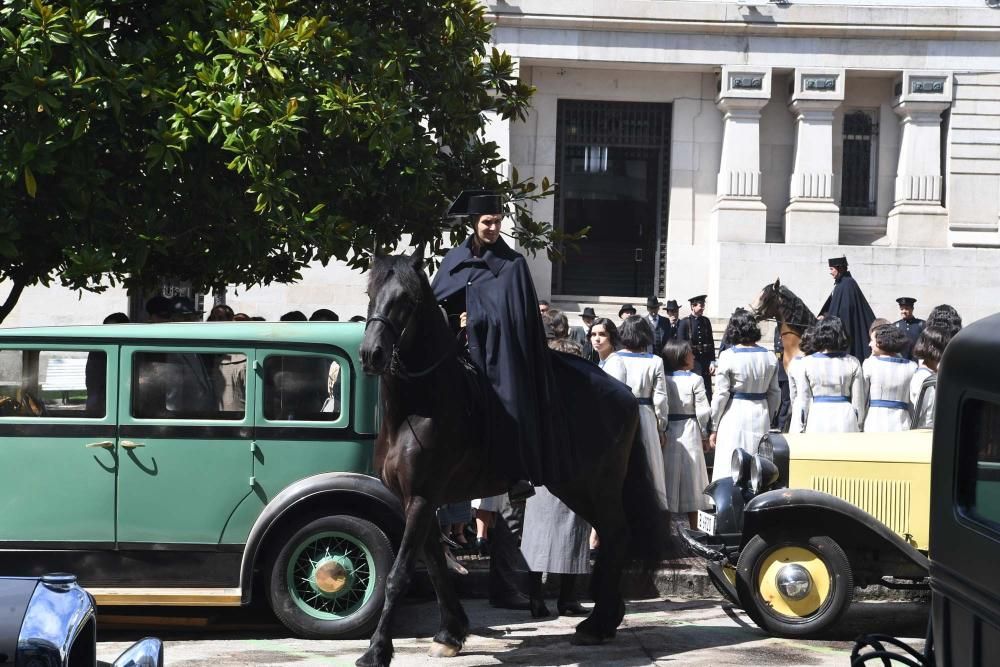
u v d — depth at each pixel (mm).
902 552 7188
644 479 7457
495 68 10945
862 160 22094
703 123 21828
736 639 7504
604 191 22375
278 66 8867
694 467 10148
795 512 7359
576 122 22172
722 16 21047
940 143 21734
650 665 6754
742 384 9898
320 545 7332
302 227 8930
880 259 21078
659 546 7422
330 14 10008
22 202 8836
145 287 11180
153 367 7371
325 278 19562
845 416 9625
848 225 21953
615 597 7320
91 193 8633
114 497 7281
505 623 8000
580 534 8055
